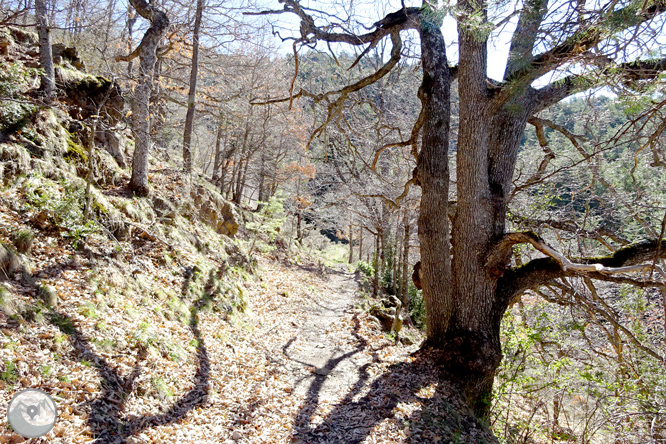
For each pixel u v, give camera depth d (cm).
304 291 1527
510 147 745
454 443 527
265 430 529
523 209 945
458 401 641
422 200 796
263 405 596
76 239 673
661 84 376
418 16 773
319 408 606
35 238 618
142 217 934
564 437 718
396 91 1522
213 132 2552
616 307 880
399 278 1933
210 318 841
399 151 1502
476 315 719
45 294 528
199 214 1295
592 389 718
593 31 362
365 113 1561
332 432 536
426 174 784
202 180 1536
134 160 992
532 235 625
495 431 734
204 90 1988
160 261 864
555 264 700
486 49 706
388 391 649
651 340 838
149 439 434
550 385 732
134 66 1577
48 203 674
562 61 386
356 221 1919
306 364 806
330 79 1569
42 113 837
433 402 616
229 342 789
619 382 688
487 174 727
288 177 2602
